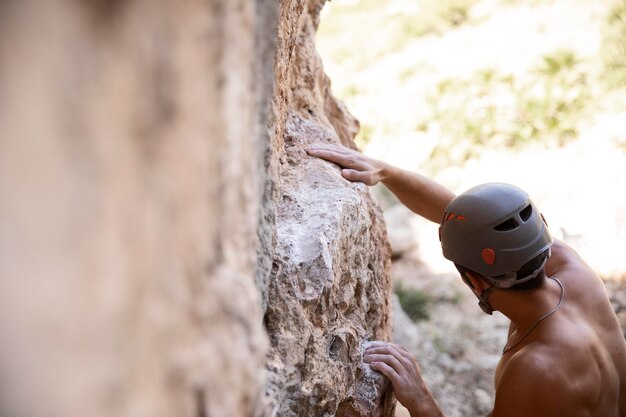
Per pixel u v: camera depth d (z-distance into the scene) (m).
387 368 1.93
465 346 4.42
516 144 6.31
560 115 6.32
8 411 0.55
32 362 0.57
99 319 0.64
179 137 0.79
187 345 0.82
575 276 2.10
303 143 2.24
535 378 1.86
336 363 1.79
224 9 0.91
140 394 0.71
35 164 0.58
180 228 0.80
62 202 0.60
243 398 1.00
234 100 0.97
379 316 2.21
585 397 1.89
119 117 0.67
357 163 2.24
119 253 0.67
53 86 0.60
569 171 5.74
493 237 1.79
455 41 7.99
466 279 1.95
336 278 1.81
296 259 1.71
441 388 4.05
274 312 1.62
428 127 6.82
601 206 5.23
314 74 2.62
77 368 0.61
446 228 1.88
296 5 2.20
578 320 1.98
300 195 1.96
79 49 0.63
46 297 0.58
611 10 7.45
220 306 0.93
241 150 1.03
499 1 8.38
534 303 1.93
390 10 9.02
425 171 6.41
